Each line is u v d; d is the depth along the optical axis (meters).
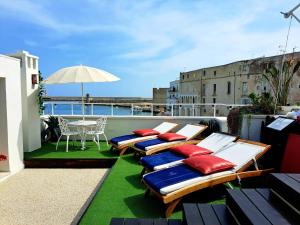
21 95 6.17
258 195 2.56
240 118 5.68
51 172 5.50
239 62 24.78
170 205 3.18
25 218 3.46
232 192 2.65
